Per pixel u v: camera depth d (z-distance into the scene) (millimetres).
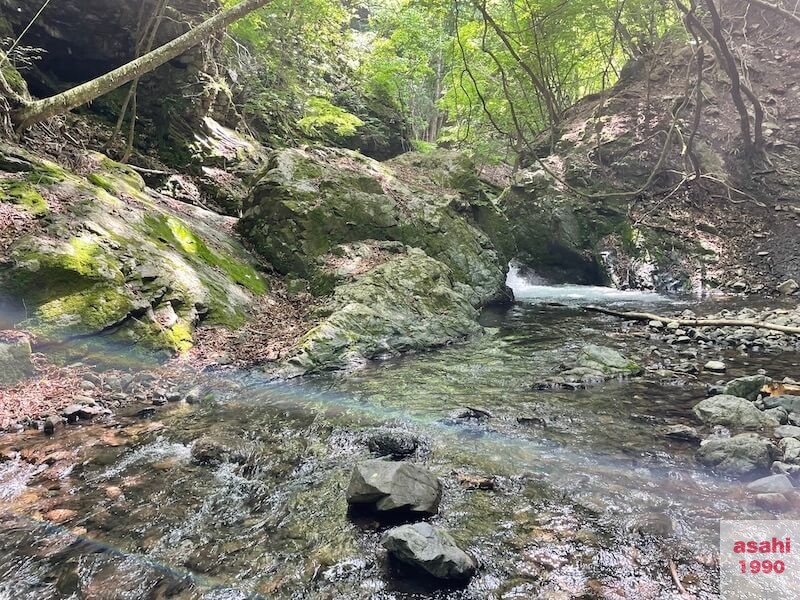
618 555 3066
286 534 3357
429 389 6492
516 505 3672
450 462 4402
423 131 33969
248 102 18062
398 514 3539
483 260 13789
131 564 3045
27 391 5340
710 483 3932
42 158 8422
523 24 20750
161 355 6730
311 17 20984
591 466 4270
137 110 13297
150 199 10062
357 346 7973
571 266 17609
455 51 22297
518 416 5461
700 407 5266
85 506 3654
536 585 2824
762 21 21141
